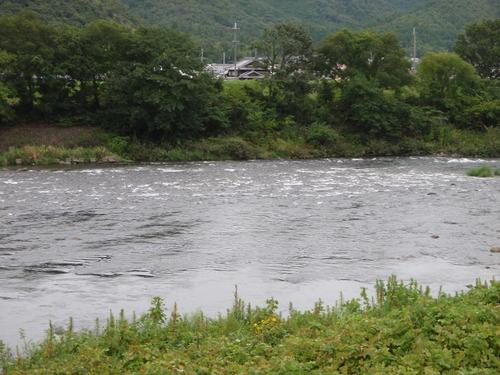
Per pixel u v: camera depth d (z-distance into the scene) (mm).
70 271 17719
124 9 130625
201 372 8641
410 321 10031
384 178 39781
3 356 10797
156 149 52125
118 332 10820
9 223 24484
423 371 8414
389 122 60875
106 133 53656
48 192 32594
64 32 55562
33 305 14484
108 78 53406
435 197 31312
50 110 54469
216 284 16375
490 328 9398
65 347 10641
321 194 32438
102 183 36344
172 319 11875
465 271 17562
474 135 64875
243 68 93562
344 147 58625
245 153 54250
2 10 93562
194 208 28016
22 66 52906
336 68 66375
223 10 174125
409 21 156000
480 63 79062
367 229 23516
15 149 48188
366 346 9164
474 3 160375
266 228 23734
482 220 25156
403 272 17500
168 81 51906
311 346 9383
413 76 69875
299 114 62469
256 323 11586
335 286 16141
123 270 17828
